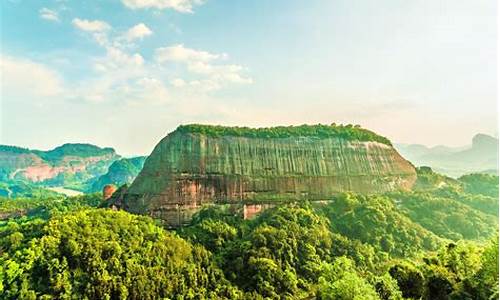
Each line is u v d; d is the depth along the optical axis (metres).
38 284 74.31
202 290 84.06
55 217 94.75
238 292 85.12
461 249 72.19
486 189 182.00
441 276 64.88
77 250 79.62
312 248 104.50
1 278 72.19
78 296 74.06
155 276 81.50
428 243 122.62
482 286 59.75
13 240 82.25
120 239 88.62
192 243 104.38
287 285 89.88
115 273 79.25
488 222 141.25
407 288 67.81
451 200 149.62
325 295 75.12
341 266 89.75
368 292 70.06
